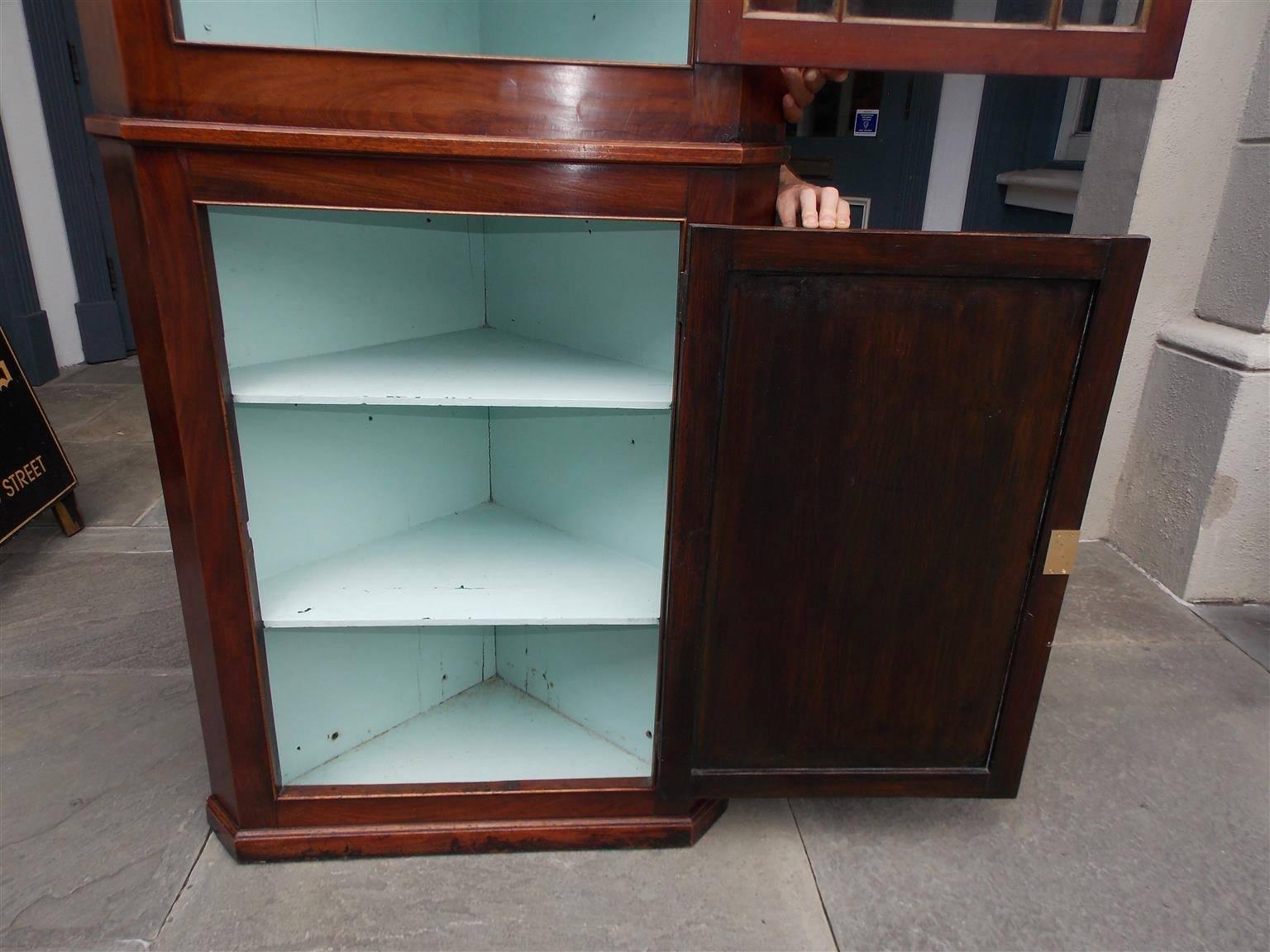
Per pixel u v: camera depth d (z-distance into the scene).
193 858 1.37
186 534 1.18
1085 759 1.66
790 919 1.30
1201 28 1.95
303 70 0.98
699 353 1.10
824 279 1.08
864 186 3.21
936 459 1.18
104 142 1.01
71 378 3.70
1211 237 2.14
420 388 1.23
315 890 1.32
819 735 1.34
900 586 1.25
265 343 1.34
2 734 1.63
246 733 1.29
